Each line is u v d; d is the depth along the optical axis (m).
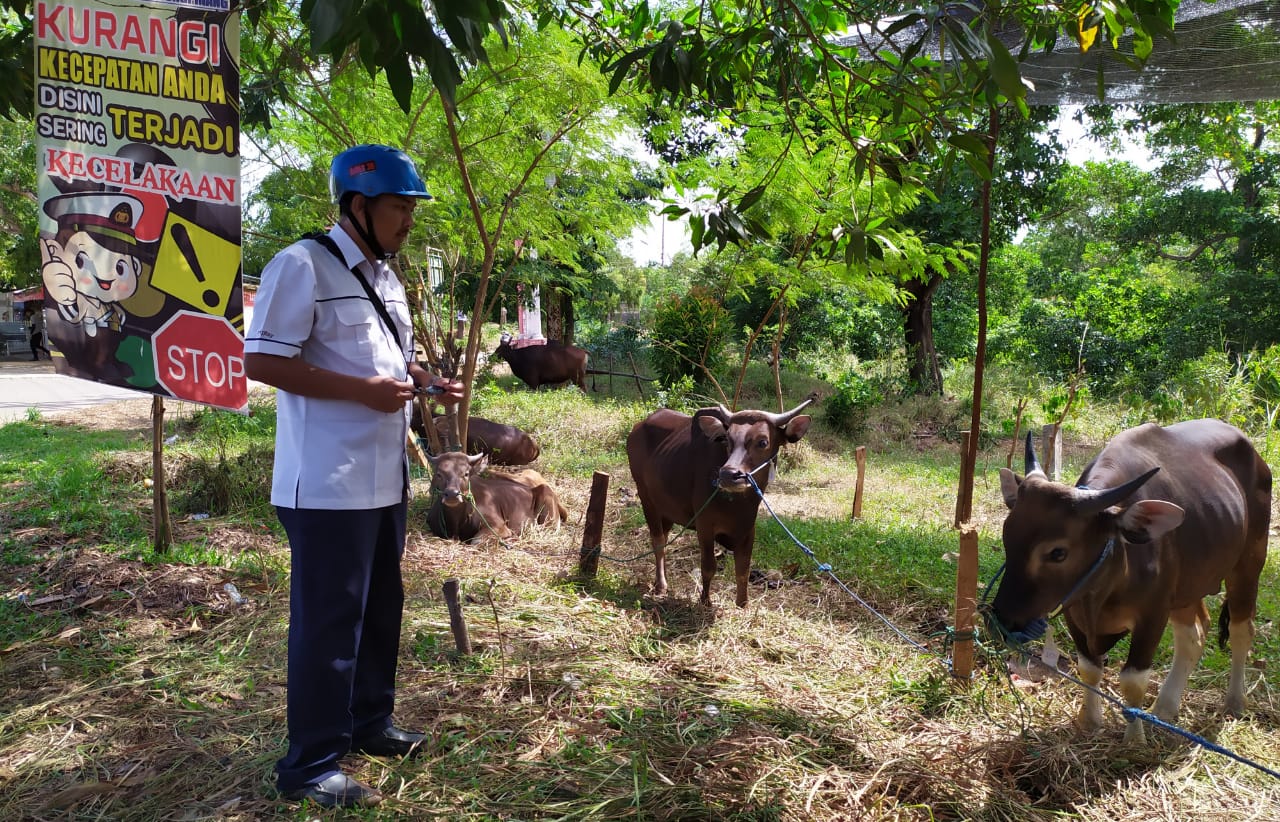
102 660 4.16
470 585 5.56
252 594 5.12
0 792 3.04
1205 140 19.36
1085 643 3.75
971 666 4.25
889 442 13.79
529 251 11.94
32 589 5.01
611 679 4.16
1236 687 4.14
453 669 4.17
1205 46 5.48
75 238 4.66
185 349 4.80
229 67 4.66
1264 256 21.11
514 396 14.40
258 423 10.58
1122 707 3.43
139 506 6.98
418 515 7.50
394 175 2.88
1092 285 27.52
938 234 15.73
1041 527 3.29
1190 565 3.73
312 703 2.94
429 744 3.41
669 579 6.31
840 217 6.89
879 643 4.93
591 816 2.98
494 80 7.32
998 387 17.94
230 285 4.76
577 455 11.23
